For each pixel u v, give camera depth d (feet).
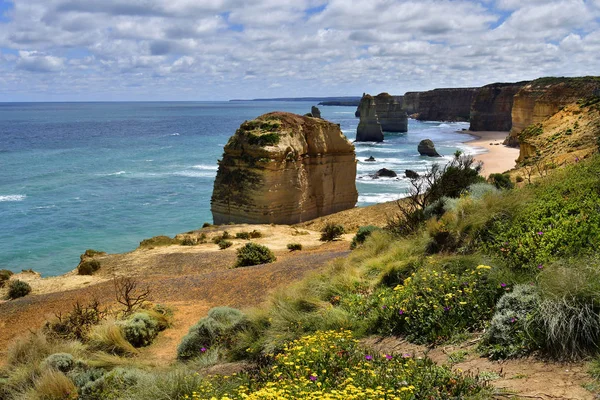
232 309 45.34
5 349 52.01
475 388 17.80
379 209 141.38
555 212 34.27
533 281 24.89
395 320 28.12
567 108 166.09
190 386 25.50
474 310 25.59
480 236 35.88
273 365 26.23
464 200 44.70
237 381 25.53
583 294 20.21
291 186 160.35
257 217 156.66
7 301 74.95
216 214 168.66
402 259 39.47
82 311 56.90
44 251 141.38
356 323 30.63
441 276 30.07
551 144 137.39
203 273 80.28
